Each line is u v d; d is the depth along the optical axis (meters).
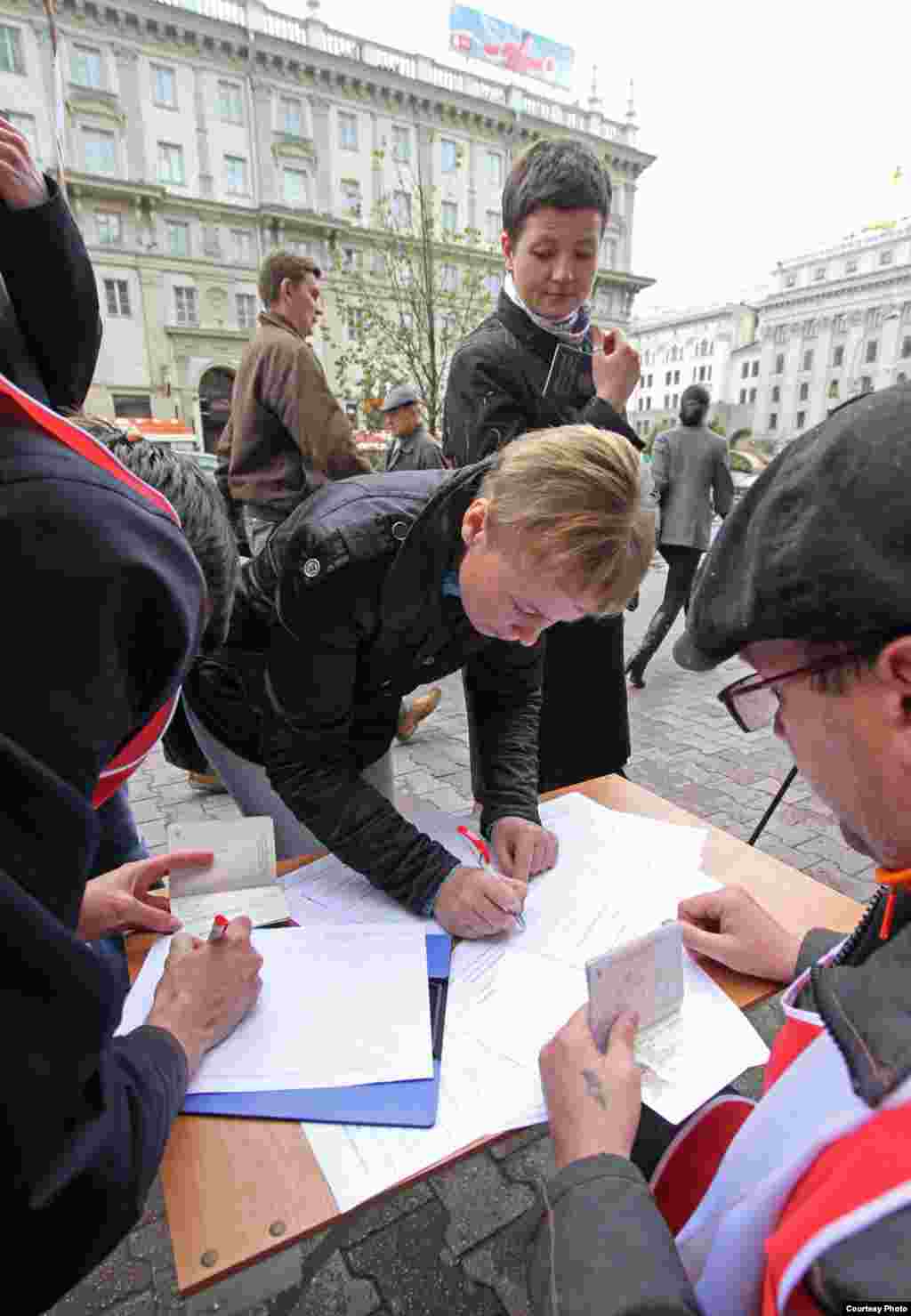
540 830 1.24
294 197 23.05
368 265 23.61
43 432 0.61
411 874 1.09
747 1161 0.50
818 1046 0.47
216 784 3.18
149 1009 0.91
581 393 1.91
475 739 1.53
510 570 0.97
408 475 1.25
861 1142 0.40
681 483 4.32
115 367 21.72
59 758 0.54
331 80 22.44
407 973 0.95
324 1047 0.85
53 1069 0.51
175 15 20.12
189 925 1.07
